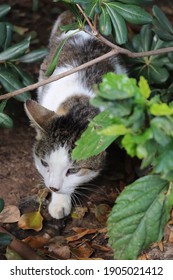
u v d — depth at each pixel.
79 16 0.88
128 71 1.08
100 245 0.96
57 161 0.95
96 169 0.99
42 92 1.08
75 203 1.03
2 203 0.87
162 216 0.75
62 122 0.96
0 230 0.91
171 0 1.42
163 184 0.74
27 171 1.07
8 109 1.14
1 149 1.10
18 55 0.98
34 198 1.03
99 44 1.08
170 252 0.93
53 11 1.39
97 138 0.73
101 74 1.04
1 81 0.98
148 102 0.64
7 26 1.03
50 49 1.11
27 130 1.14
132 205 0.75
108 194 1.05
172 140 0.66
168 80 1.08
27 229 0.97
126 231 0.75
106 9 0.89
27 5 1.40
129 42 1.08
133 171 1.10
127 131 0.63
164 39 1.01
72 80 1.03
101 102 0.64
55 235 0.98
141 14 0.90
